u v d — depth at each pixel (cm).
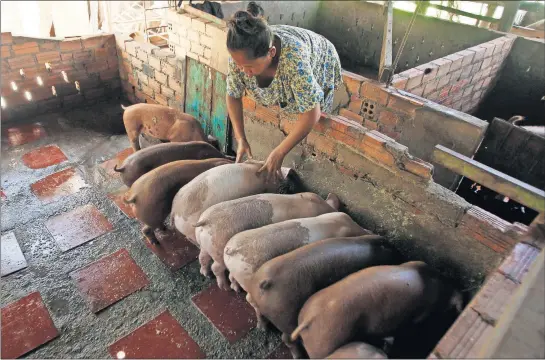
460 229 179
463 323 115
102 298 208
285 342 183
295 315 167
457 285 188
